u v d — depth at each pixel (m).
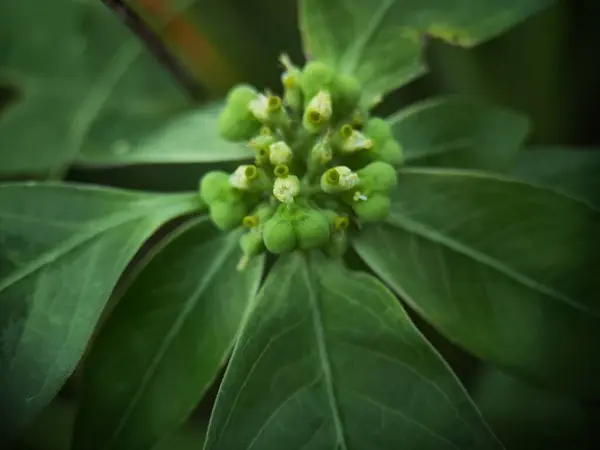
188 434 0.14
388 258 0.12
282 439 0.11
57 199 0.12
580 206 0.12
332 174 0.12
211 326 0.12
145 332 0.12
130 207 0.12
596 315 0.12
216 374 0.12
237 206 0.12
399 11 0.13
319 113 0.12
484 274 0.12
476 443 0.11
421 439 0.11
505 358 0.12
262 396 0.11
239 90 0.12
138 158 0.13
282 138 0.12
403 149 0.13
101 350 0.12
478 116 0.13
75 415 0.12
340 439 0.11
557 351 0.12
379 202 0.12
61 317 0.12
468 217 0.12
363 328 0.12
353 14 0.13
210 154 0.13
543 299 0.12
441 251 0.12
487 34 0.13
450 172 0.12
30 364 0.11
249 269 0.12
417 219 0.12
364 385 0.11
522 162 0.14
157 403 0.12
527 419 0.14
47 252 0.12
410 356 0.12
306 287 0.12
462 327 0.12
